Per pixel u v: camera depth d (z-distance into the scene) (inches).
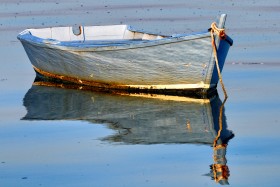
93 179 1222.9
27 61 2196.1
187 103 1705.2
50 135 1481.3
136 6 3016.7
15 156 1353.3
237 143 1392.7
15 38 2469.2
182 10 2881.4
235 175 1225.4
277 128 1466.5
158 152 1353.3
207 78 1728.6
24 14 2888.8
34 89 1889.8
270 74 1900.8
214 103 1684.3
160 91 1800.0
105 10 2940.5
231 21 2610.7
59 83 1977.1
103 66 1824.6
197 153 1343.5
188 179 1213.1
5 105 1734.7
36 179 1230.9
